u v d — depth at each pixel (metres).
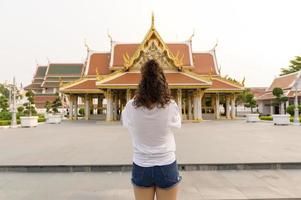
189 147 12.76
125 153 11.09
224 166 8.69
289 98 46.41
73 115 44.31
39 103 67.81
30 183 7.25
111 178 7.72
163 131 2.79
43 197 6.05
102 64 43.78
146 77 2.87
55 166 8.66
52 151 11.84
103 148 12.72
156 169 2.77
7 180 7.59
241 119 40.50
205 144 13.88
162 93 2.79
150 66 2.94
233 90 39.06
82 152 11.47
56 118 36.00
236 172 8.37
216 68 44.09
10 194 6.29
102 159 9.64
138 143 2.86
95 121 39.50
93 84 40.59
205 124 31.17
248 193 6.22
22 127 29.16
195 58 44.88
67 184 7.11
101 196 6.09
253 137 17.34
